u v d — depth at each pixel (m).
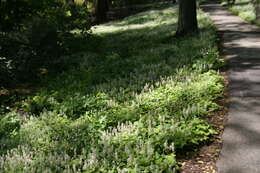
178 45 14.16
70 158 4.93
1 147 5.63
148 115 6.40
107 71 11.14
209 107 6.84
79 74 11.18
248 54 11.55
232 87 8.10
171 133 5.36
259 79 8.55
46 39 12.44
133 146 5.15
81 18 15.94
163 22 26.27
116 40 18.47
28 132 6.19
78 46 15.38
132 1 54.47
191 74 9.01
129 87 8.79
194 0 16.36
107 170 4.53
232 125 5.93
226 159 4.77
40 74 12.09
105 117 6.52
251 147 5.06
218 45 13.78
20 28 14.27
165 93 7.77
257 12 20.98
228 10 34.53
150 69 10.14
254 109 6.58
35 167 4.59
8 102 9.25
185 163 4.78
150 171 4.38
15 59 11.27
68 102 8.03
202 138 5.31
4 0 14.16
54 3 15.31
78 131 6.02
